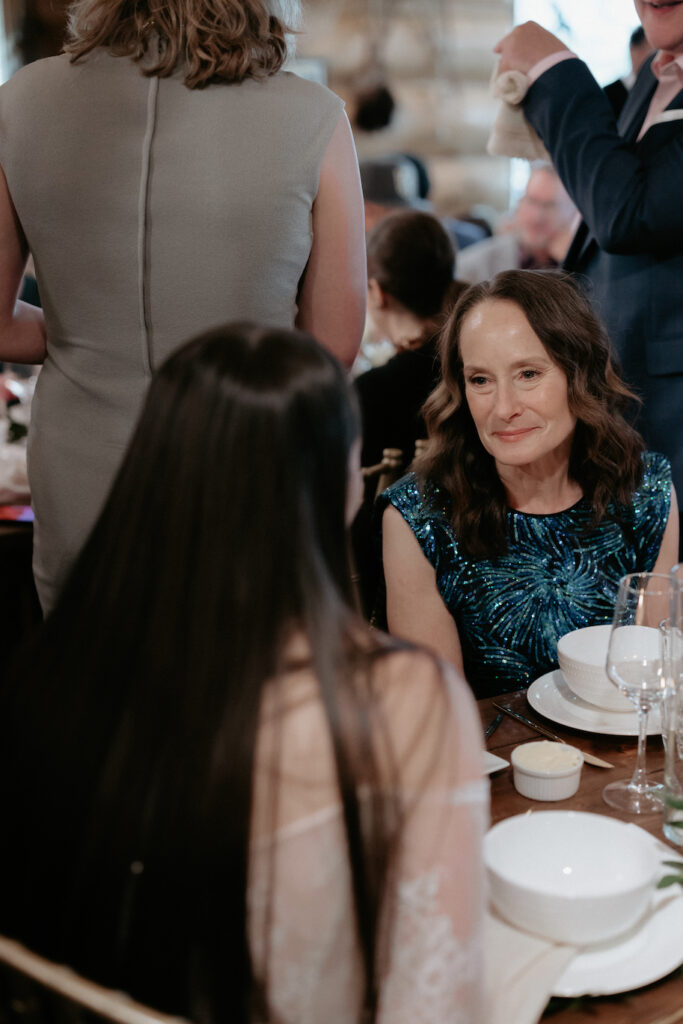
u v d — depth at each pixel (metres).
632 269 2.16
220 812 0.71
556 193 4.38
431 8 6.42
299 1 1.53
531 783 1.19
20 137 1.44
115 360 1.49
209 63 1.41
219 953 0.73
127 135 1.42
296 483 0.75
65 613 0.80
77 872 0.75
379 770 0.74
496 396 1.57
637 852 0.96
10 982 0.74
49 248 1.47
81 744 0.76
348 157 1.53
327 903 0.75
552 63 2.14
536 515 1.68
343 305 1.61
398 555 1.73
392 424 2.30
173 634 0.74
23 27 4.64
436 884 0.77
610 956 0.90
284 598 0.74
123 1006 0.68
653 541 1.74
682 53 2.02
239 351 0.77
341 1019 0.79
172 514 0.75
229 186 1.43
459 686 0.80
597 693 1.38
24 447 2.54
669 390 2.14
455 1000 0.79
